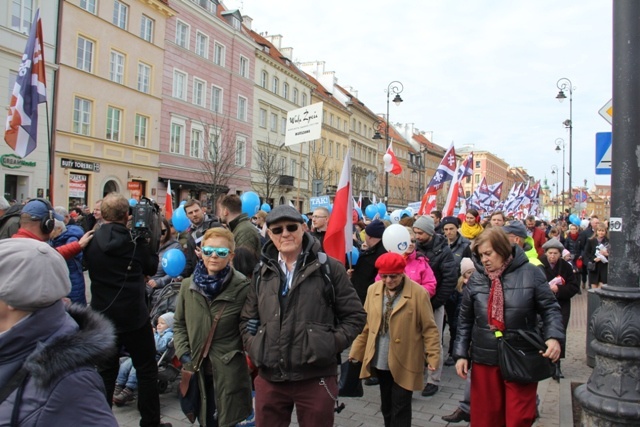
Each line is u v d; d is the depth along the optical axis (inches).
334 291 132.3
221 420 142.7
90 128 991.0
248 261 205.5
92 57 989.8
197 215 266.7
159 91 1159.0
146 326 172.1
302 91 1850.4
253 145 1541.6
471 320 158.2
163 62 1170.0
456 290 276.4
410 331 166.6
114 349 76.4
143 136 1130.0
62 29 914.1
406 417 166.1
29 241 70.2
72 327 70.8
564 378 257.4
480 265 155.3
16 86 352.2
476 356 151.2
